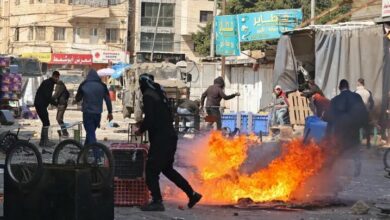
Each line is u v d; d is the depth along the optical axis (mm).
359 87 19625
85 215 7379
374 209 9938
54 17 70125
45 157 15727
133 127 15938
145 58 73062
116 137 23188
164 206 9719
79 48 70688
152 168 9336
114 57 69250
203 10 75375
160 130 9328
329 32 23219
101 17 70750
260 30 34406
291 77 24484
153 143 9336
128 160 9609
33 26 70500
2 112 26797
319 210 9812
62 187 7348
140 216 8938
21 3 71875
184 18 75125
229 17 34938
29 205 7531
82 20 70750
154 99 9344
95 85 14133
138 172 9625
